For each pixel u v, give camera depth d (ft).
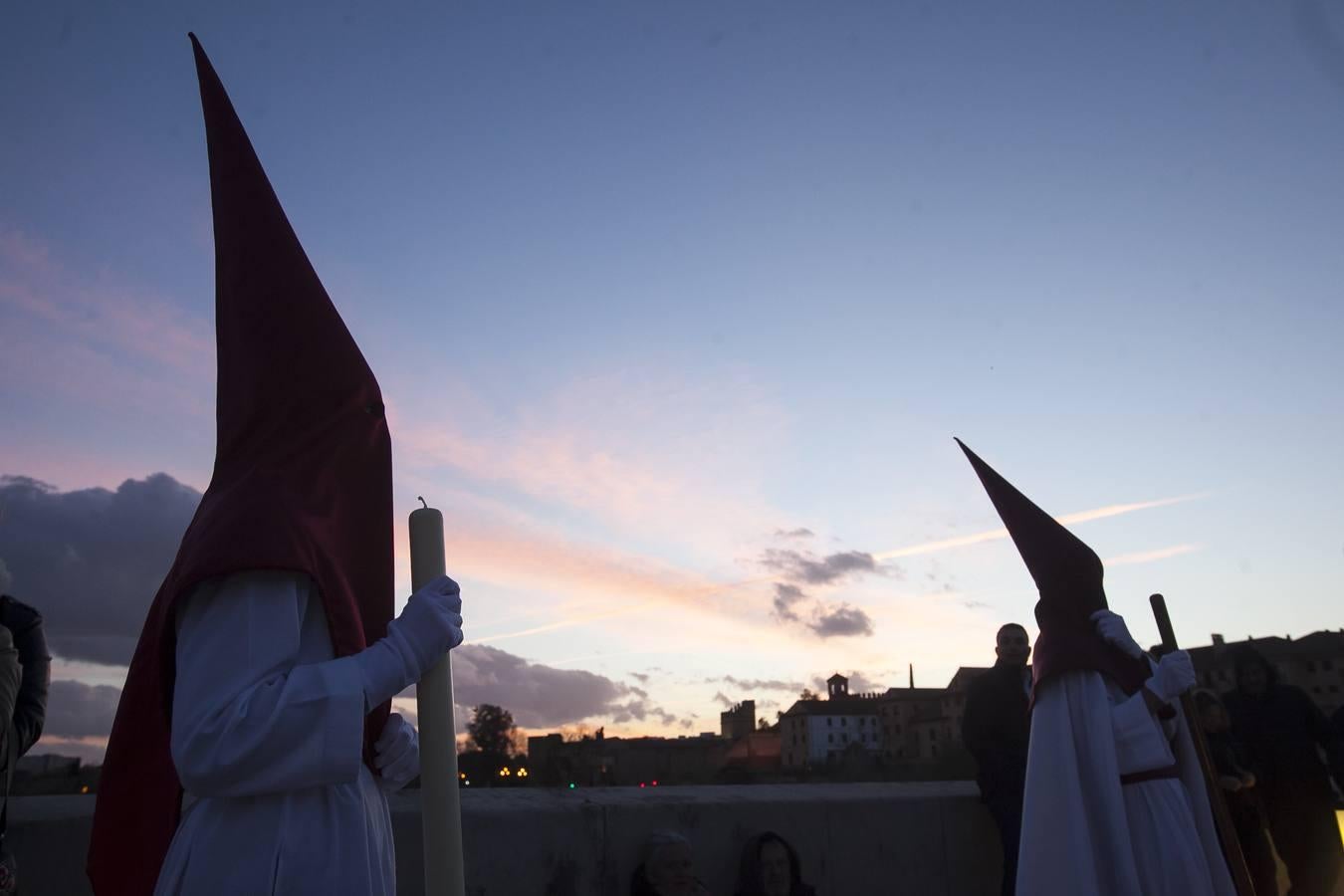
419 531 5.13
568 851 13.52
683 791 15.65
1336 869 20.04
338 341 5.53
